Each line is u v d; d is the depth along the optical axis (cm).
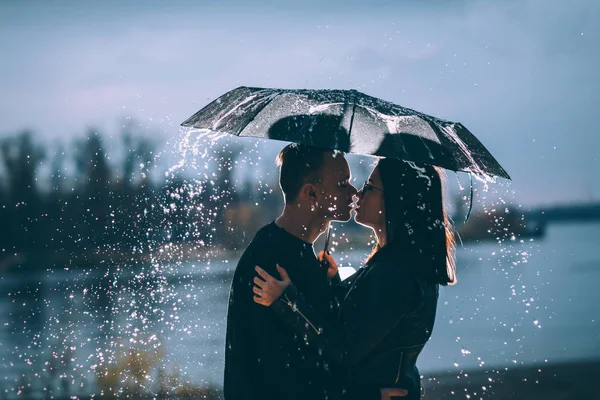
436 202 395
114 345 1448
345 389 377
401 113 393
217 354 1353
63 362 1327
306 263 389
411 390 386
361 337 366
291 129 374
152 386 1107
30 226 3459
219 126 403
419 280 383
